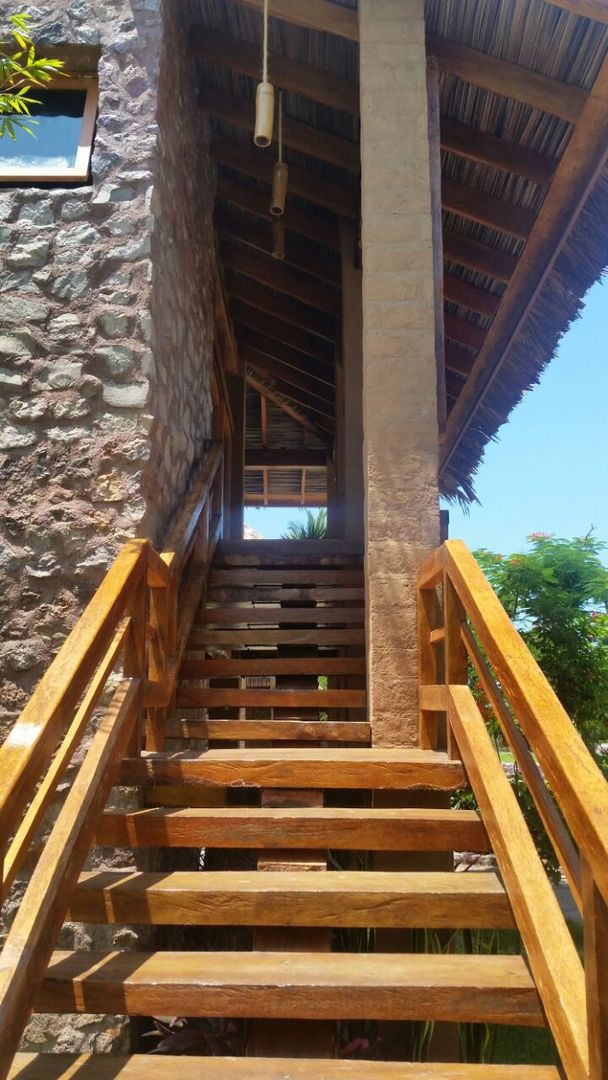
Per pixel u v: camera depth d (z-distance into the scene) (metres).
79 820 2.13
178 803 3.07
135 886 2.19
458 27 3.98
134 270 3.57
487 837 2.36
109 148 3.68
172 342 4.09
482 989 1.84
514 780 4.68
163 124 3.88
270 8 4.10
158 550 3.69
